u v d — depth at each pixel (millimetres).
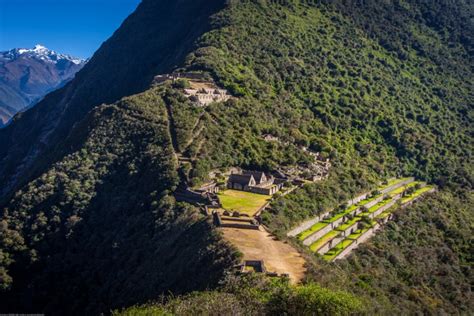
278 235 102375
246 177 136000
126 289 99688
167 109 166750
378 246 135750
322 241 121750
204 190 127375
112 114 166000
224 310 64688
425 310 101812
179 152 145375
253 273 79250
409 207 167500
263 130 172375
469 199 195875
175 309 67562
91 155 152250
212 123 161000
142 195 131375
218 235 96688
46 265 123062
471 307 115875
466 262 144750
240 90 191125
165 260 100250
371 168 191000
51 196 140500
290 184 140375
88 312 102688
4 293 117938
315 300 64688
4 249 126875
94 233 126938
